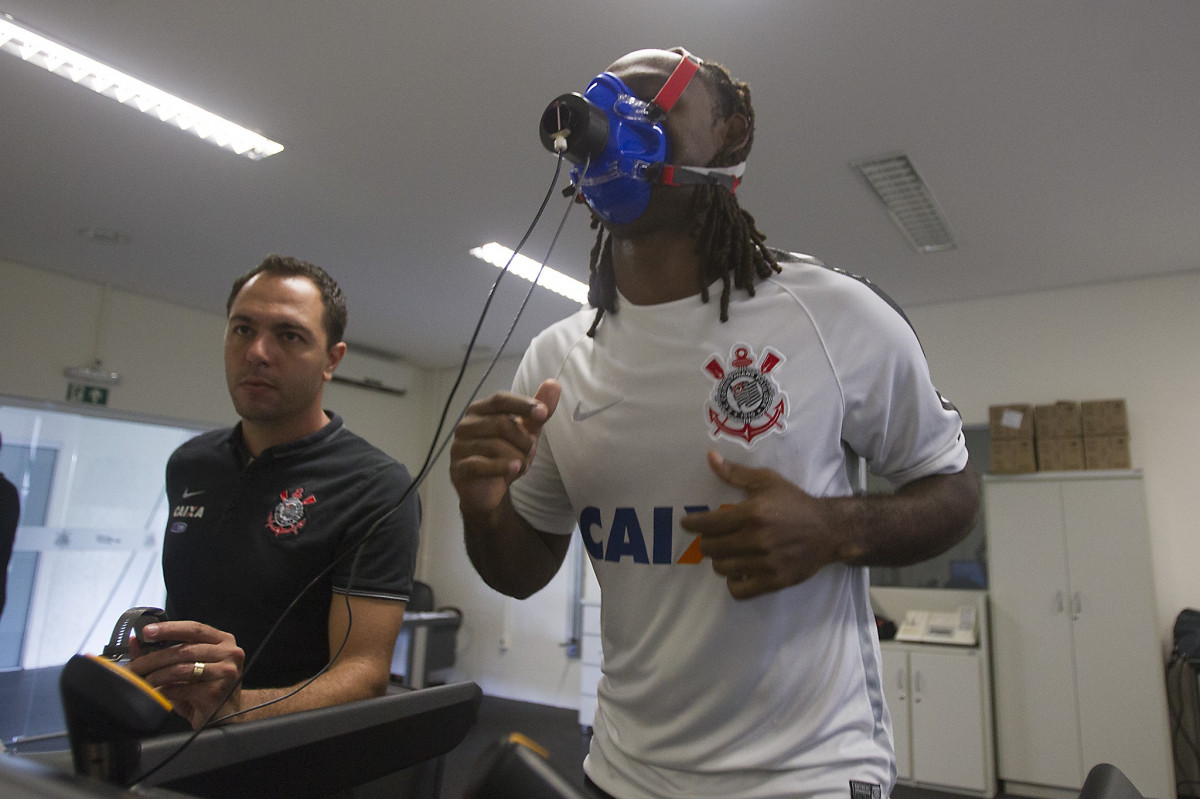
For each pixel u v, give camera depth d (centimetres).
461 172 339
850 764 70
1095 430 426
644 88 77
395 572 112
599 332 87
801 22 235
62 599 463
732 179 79
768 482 62
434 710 70
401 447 694
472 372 694
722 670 72
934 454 76
